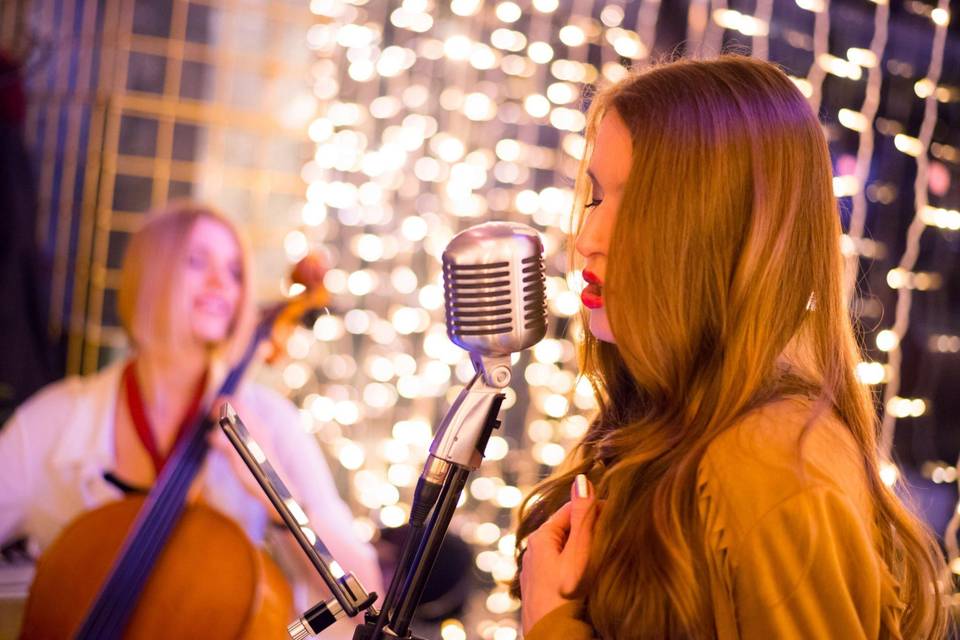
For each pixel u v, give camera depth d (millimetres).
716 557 1074
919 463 3494
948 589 1402
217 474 2215
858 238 2828
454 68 3537
